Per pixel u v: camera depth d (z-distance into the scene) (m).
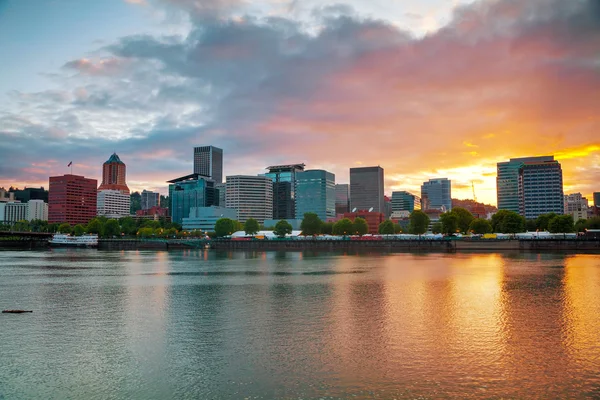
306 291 94.38
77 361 49.53
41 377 45.12
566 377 44.19
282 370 46.38
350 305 78.38
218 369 46.78
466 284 102.56
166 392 41.47
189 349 53.28
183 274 132.00
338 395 40.47
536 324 63.94
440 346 53.78
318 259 198.62
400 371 45.88
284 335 58.91
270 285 104.38
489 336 57.88
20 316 71.06
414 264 160.50
